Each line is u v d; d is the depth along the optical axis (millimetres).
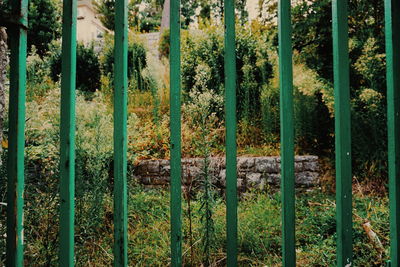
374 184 5078
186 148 4812
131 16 9734
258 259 2943
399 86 1073
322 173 5789
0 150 1330
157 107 6660
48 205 2457
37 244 2445
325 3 5730
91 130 3734
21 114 1149
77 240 2707
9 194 1133
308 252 2896
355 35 5602
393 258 1068
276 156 5508
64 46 1143
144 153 5789
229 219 1116
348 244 1068
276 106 6477
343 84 1086
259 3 6910
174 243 1118
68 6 1145
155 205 4070
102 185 3115
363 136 5277
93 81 7512
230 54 1122
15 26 1135
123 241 1127
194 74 6625
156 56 8289
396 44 1075
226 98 1123
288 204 1096
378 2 5367
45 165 3252
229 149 1120
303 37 5957
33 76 5527
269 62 6637
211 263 2723
